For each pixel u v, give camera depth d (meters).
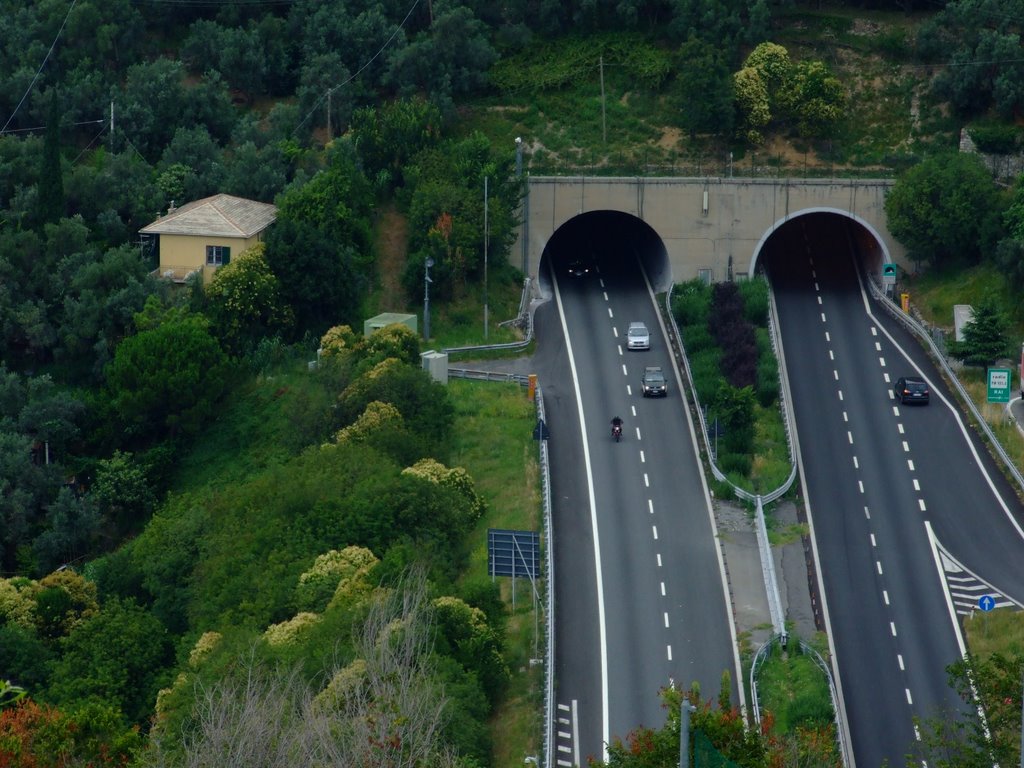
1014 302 156.50
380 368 136.75
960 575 118.12
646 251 176.75
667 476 130.50
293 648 95.81
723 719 72.38
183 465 143.12
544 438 129.88
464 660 99.12
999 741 75.81
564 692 103.31
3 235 157.38
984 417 139.38
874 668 107.25
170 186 171.12
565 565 117.69
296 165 173.75
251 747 70.50
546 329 159.62
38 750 83.12
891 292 164.38
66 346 152.50
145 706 104.69
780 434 137.00
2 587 118.19
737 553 119.38
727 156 180.50
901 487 130.25
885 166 178.62
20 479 138.25
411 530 115.62
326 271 154.38
